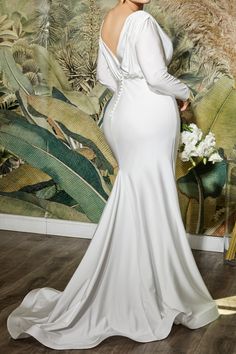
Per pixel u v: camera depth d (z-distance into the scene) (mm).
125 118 3307
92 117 4961
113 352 3133
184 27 4672
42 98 5039
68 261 4535
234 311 3654
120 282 3324
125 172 3363
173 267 3369
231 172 4520
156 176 3336
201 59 4684
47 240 5043
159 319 3291
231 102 4688
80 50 4887
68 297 3258
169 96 3342
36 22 4934
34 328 3156
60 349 3143
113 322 3303
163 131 3312
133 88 3322
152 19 3248
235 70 4645
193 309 3404
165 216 3355
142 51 3201
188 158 4191
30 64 5012
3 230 5281
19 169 5188
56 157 5090
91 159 5016
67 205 5129
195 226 4879
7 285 4016
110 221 3332
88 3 4816
